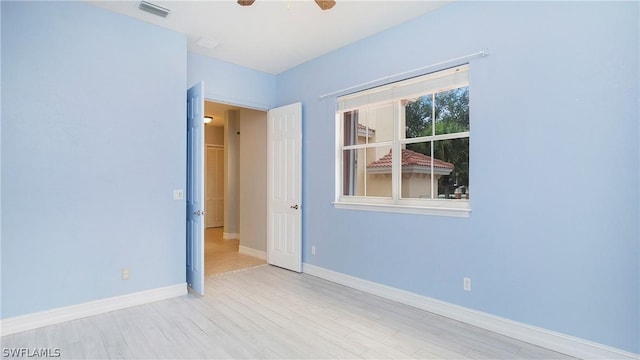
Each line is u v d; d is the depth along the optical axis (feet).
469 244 8.77
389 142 11.01
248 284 12.16
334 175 12.58
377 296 10.85
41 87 8.55
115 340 7.80
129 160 9.99
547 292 7.48
